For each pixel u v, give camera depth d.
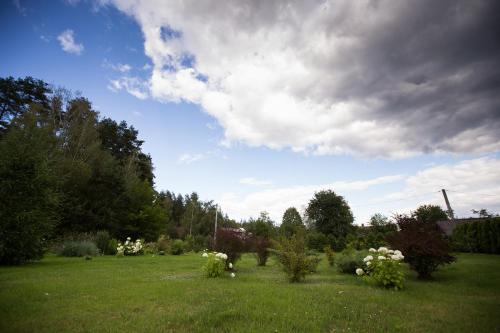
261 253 16.16
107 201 30.97
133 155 46.56
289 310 5.56
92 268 12.50
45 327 4.55
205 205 78.31
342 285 9.00
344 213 45.72
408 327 4.79
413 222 11.11
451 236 22.77
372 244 28.39
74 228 27.09
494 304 6.43
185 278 10.04
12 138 14.02
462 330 4.72
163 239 27.69
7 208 12.64
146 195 37.88
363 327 4.77
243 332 4.36
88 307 5.74
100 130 45.03
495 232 19.48
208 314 5.19
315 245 33.69
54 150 27.48
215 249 13.12
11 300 6.17
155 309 5.66
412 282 9.57
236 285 8.48
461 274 10.96
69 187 28.11
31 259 13.94
